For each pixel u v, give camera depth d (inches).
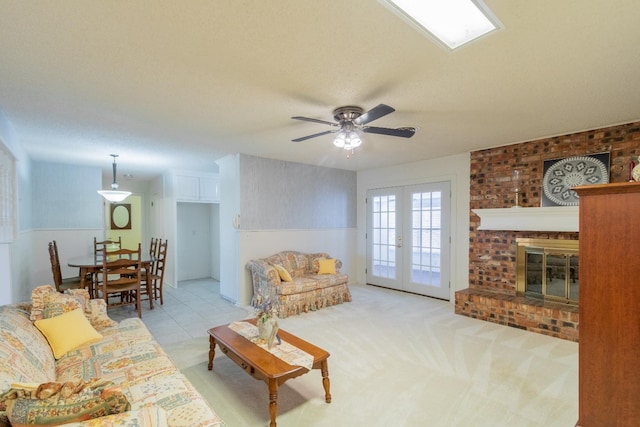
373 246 254.8
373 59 79.3
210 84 93.8
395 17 62.6
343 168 251.6
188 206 285.6
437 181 209.9
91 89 96.9
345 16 62.3
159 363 81.2
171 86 95.2
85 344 92.6
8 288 135.3
